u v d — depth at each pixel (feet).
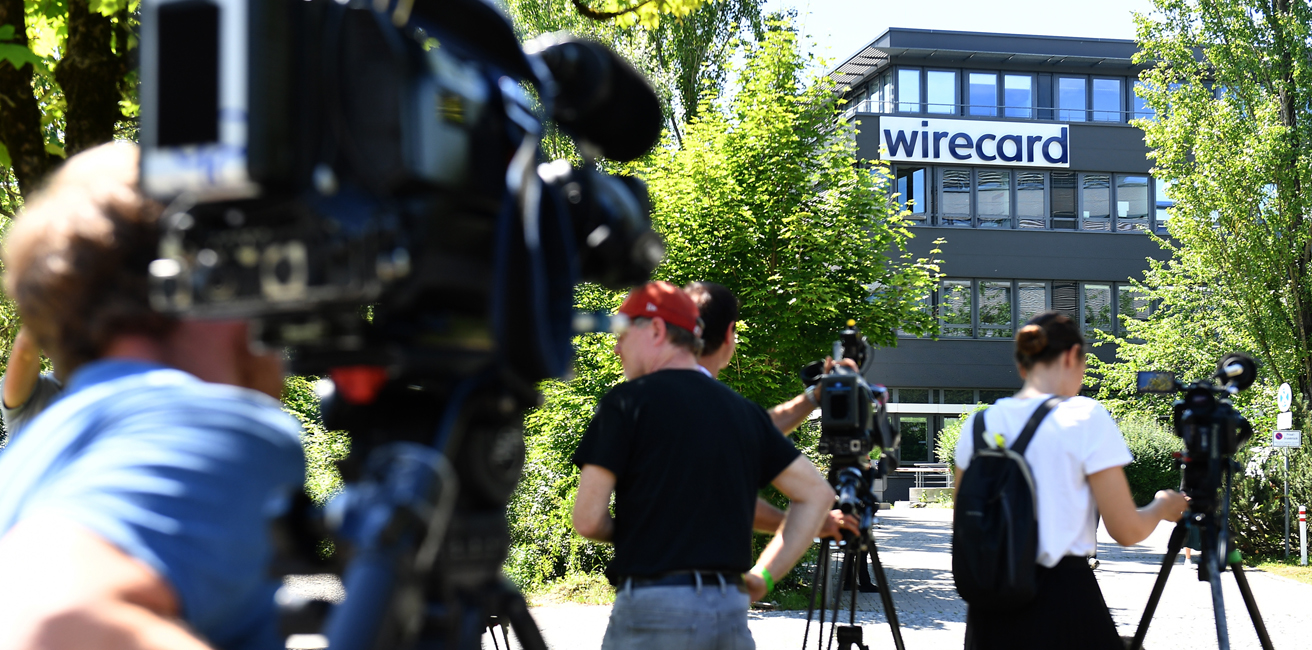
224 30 2.59
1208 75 73.20
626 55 66.64
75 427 2.96
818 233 43.34
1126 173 115.14
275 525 2.61
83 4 14.80
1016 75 115.24
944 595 37.78
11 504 2.89
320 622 3.09
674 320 9.73
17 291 3.20
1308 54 67.72
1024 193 114.21
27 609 2.41
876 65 115.75
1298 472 50.55
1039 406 11.18
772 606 33.91
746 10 71.56
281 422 3.25
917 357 111.96
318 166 2.72
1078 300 114.11
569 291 3.21
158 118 2.66
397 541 2.37
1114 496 10.77
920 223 112.57
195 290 2.69
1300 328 66.80
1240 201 67.87
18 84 14.99
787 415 12.56
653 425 9.16
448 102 2.90
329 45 2.75
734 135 45.21
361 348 2.86
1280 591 39.06
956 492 11.33
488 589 3.46
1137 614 33.71
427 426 3.05
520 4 63.87
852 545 13.20
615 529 9.39
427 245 2.77
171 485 2.77
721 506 9.11
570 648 26.55
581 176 3.55
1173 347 73.77
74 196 3.17
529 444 37.96
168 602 2.67
